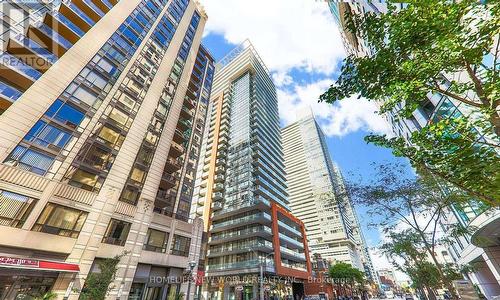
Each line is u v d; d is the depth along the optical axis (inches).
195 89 1616.6
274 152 2844.5
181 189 1224.2
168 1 1537.9
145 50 1197.1
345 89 254.1
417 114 713.0
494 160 193.9
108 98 920.3
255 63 3506.4
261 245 1707.7
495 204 211.9
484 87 194.7
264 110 3021.7
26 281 557.9
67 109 770.2
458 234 606.9
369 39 249.4
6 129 615.2
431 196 496.1
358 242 4800.7
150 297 825.5
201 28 1847.9
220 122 2893.7
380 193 525.3
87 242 685.9
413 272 888.3
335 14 1482.5
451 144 211.2
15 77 696.4
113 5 1120.2
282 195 2559.1
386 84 228.4
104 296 596.1
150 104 1095.6
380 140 267.0
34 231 592.7
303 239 2333.9
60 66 789.2
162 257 897.5
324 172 4227.4
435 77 221.3
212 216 2128.4
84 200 725.9
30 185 620.4
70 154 735.7
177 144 1321.4
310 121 5236.2
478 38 194.9
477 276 957.2
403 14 212.7
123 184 860.0
